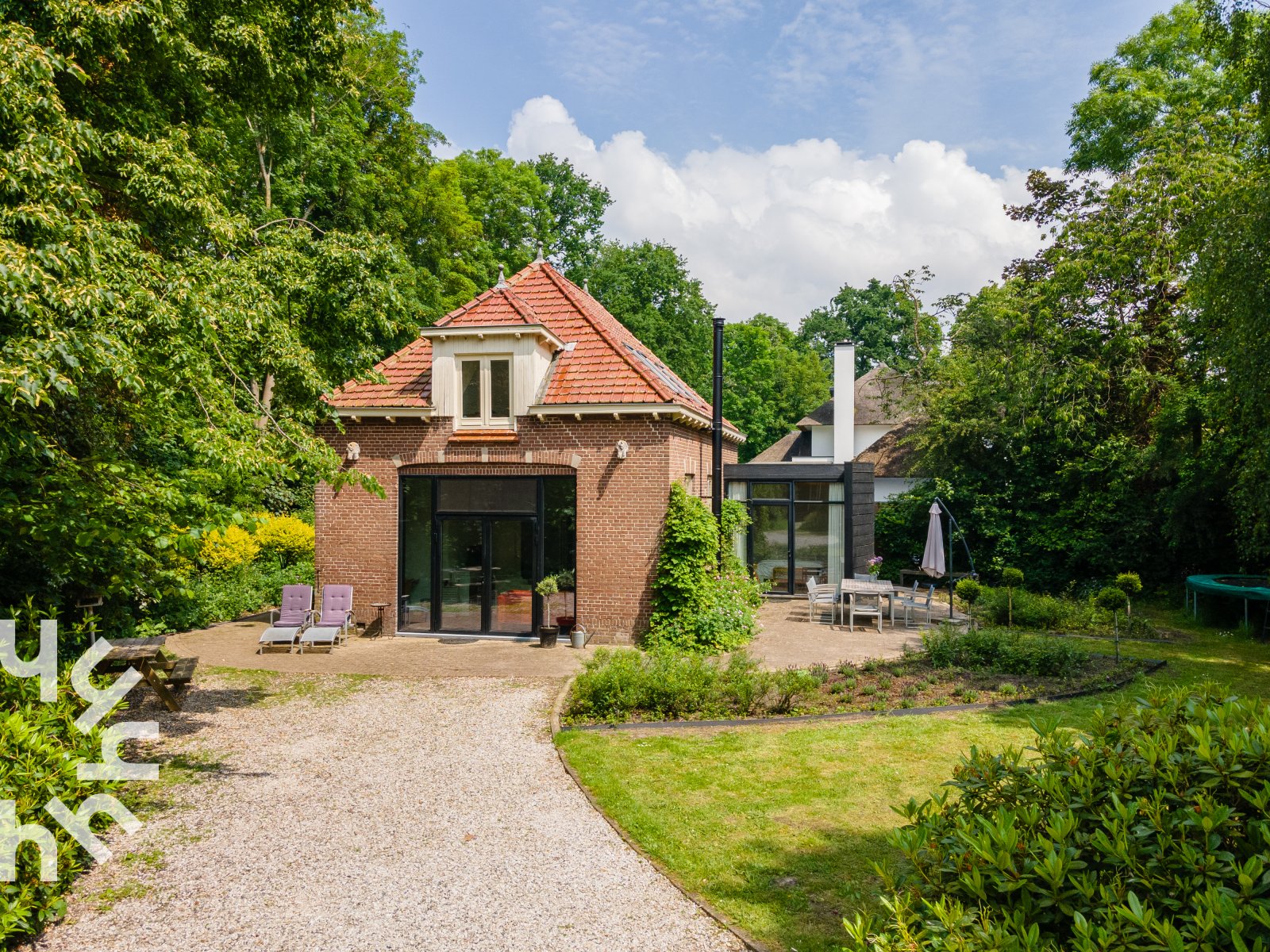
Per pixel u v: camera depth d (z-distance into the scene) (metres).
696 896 5.00
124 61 8.94
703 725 8.62
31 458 7.28
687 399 16.58
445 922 4.75
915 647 13.09
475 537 14.38
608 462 13.61
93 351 6.04
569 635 13.95
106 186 9.66
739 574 16.33
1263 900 2.46
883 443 29.33
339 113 24.33
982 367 21.95
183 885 5.21
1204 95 21.47
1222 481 16.77
